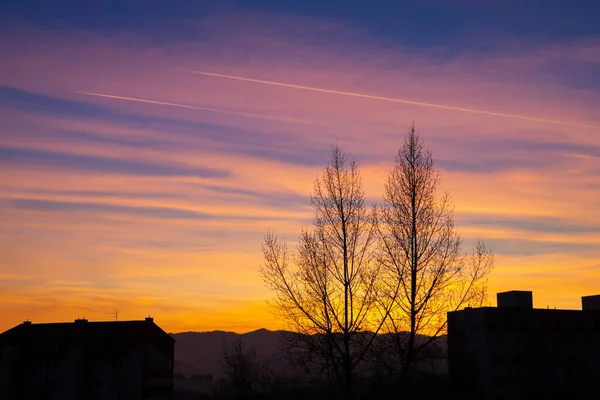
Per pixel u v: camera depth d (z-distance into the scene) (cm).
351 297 3462
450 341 5878
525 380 6600
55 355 8488
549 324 6925
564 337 6950
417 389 5216
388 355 3466
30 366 8581
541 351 6731
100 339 8419
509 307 6862
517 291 7175
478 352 6494
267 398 3566
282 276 3525
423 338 3466
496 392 6462
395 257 3519
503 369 6581
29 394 8481
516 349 6669
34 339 8756
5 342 8888
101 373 8300
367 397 3547
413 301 3456
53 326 9069
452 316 5953
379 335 3459
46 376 8481
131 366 8244
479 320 6669
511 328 6731
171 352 8569
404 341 3453
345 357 3403
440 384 5562
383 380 3578
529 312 6875
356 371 3600
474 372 6122
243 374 3634
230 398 4106
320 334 3441
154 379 8338
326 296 3459
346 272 3484
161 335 8544
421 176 3631
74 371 8369
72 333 8669
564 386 6794
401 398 3416
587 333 7038
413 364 3756
